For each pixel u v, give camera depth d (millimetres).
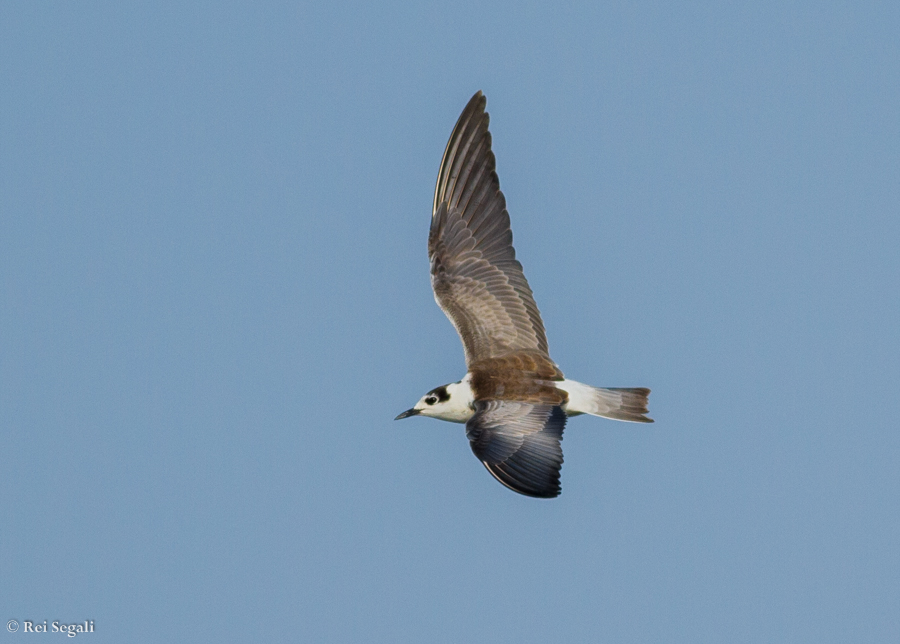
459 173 20016
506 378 18125
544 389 18000
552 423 17312
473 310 19219
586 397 18047
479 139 20031
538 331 18875
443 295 19516
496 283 19328
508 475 16375
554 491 16141
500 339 18812
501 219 19672
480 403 17812
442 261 19781
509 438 16938
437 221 19984
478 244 19703
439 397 18422
